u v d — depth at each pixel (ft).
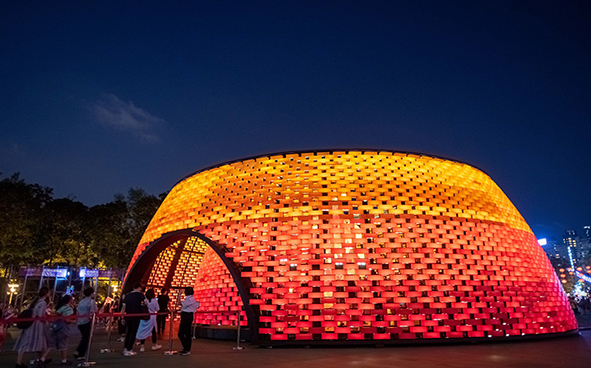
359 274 50.34
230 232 57.06
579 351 43.24
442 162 65.21
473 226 57.31
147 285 79.56
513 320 52.85
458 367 33.68
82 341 39.45
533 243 64.54
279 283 51.21
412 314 48.98
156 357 40.29
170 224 67.15
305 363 35.76
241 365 34.86
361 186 57.16
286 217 55.06
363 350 44.45
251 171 63.10
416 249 52.37
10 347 51.60
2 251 126.62
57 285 158.51
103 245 160.66
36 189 152.56
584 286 323.37
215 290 66.80
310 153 62.59
